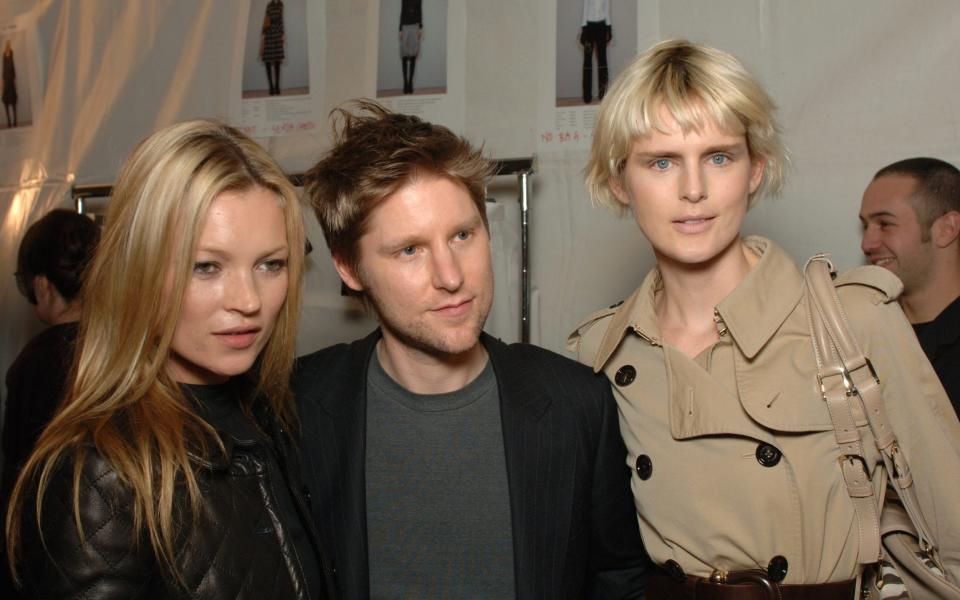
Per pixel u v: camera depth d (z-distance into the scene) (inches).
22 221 109.3
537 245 89.4
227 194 39.4
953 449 44.8
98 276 40.3
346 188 46.9
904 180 71.4
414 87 93.0
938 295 70.8
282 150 97.4
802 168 82.3
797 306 47.8
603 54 87.1
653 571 53.6
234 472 41.6
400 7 93.7
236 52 100.5
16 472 48.3
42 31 110.5
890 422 45.2
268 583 40.1
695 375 47.6
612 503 51.8
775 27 82.7
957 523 44.7
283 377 48.5
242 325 40.3
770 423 44.9
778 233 83.2
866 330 45.5
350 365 52.6
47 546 35.2
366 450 50.4
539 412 50.0
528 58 89.4
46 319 86.3
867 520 44.8
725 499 46.4
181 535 37.9
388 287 46.6
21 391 75.8
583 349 57.1
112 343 39.4
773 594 44.7
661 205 46.3
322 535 48.8
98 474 36.1
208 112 101.4
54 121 109.5
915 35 79.1
